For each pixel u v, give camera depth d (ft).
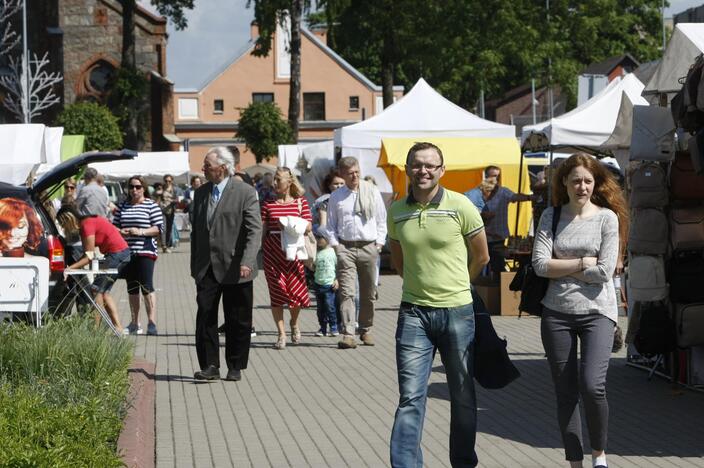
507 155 82.43
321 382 40.91
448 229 25.18
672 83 40.04
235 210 40.34
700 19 75.87
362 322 50.34
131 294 55.06
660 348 36.94
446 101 87.30
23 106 158.61
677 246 36.96
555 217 26.84
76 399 30.40
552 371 26.45
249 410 35.63
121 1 196.65
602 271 25.95
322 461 28.76
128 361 38.73
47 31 198.59
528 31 175.83
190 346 50.88
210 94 262.47
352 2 168.76
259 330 56.34
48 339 34.86
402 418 25.04
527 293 26.76
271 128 217.77
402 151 80.69
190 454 29.53
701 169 33.53
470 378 25.34
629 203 39.06
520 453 29.76
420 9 167.12
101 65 213.05
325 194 55.62
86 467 22.90
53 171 47.62
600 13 197.16
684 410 35.47
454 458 25.59
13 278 43.21
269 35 158.20
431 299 25.23
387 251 94.43
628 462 28.68
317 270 53.67
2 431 23.34
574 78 189.16
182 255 120.57
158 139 211.00
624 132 47.32
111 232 51.62
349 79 262.67
